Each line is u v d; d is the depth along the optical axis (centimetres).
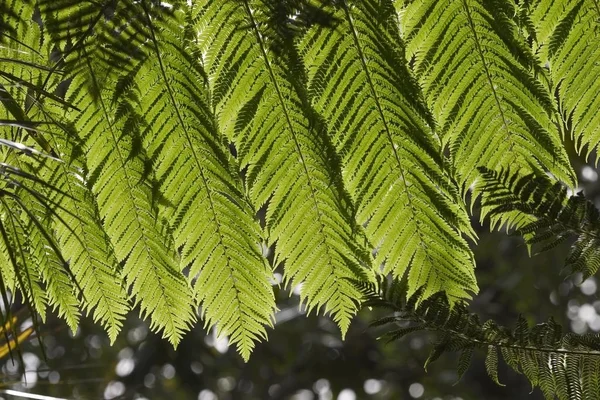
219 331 235
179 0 226
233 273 234
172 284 235
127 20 225
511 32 223
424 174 227
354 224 228
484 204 218
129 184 232
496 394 802
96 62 227
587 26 222
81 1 223
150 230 234
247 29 227
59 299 235
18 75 228
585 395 217
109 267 235
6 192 214
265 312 234
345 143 228
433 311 219
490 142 224
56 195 232
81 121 229
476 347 221
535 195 215
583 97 222
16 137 229
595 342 217
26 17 226
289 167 230
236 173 231
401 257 228
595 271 217
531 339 218
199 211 232
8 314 214
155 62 228
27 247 232
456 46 225
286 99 228
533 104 223
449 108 225
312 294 231
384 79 227
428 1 225
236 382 864
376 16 225
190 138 230
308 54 227
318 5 224
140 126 229
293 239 231
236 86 228
